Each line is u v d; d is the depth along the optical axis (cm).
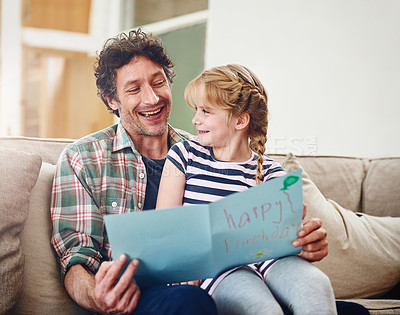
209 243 92
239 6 289
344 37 259
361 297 155
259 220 94
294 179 94
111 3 309
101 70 139
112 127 142
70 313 119
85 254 117
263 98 131
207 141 125
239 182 120
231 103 122
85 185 126
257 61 282
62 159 128
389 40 245
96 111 307
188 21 310
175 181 122
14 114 296
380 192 183
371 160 195
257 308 90
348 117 256
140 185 134
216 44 296
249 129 130
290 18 273
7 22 292
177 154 125
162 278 97
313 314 90
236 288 96
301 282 95
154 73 137
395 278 158
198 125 125
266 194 93
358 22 255
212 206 89
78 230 122
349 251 155
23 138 148
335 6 261
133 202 132
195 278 100
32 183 121
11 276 108
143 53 136
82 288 107
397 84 241
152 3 314
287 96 272
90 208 124
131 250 89
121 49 134
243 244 96
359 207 186
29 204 123
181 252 92
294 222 99
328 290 93
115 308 90
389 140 243
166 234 89
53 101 304
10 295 108
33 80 300
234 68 131
